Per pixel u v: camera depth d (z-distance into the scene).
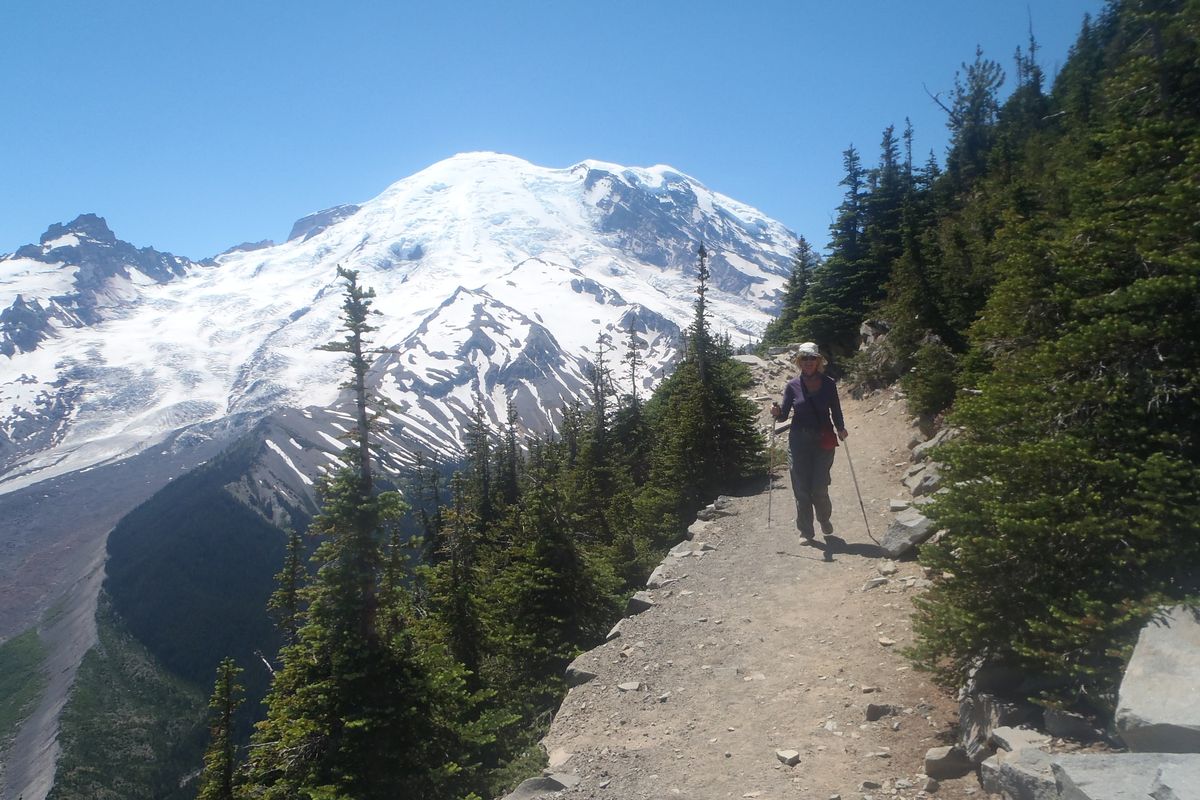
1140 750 3.87
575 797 5.63
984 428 6.24
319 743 10.48
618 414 36.25
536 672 13.50
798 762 5.59
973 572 5.36
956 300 18.27
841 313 29.08
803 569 9.53
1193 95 6.41
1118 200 6.26
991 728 4.89
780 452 18.31
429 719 10.46
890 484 12.65
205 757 13.32
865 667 6.84
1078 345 5.58
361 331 11.66
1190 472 4.61
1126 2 7.63
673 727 6.53
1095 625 4.55
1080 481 5.17
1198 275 5.08
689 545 11.48
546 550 14.65
